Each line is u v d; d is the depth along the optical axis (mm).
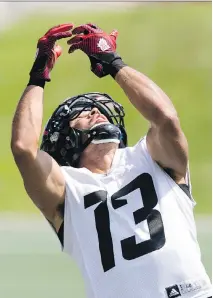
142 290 13438
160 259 13547
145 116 14336
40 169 13875
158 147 14344
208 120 61188
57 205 14156
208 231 37219
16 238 36750
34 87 14359
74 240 14000
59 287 27281
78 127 14938
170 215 13938
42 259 31750
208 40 67812
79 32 14656
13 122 14047
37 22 71625
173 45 67562
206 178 52625
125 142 15523
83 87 62156
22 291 26719
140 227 13781
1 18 72000
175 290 13445
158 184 14227
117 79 14500
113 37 14992
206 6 70562
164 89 64562
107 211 13914
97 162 14812
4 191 49781
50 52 14461
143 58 67000
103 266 13641
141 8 70688
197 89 64250
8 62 67188
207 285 13648
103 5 71750
